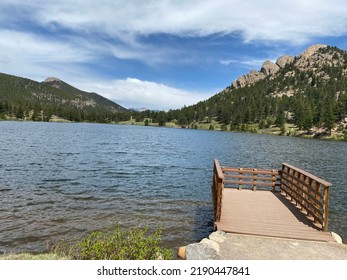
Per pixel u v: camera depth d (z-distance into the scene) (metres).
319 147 79.00
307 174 12.58
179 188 23.34
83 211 15.87
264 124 181.38
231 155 50.81
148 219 15.04
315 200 11.44
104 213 15.66
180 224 14.46
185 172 31.72
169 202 18.70
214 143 79.81
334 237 10.05
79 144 58.69
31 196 18.50
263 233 10.12
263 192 17.00
